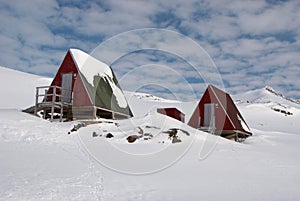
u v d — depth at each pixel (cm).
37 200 578
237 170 1077
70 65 2317
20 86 5234
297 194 725
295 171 1128
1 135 1275
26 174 772
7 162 887
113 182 780
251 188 777
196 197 662
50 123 1738
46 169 849
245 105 7175
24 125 1534
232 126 2520
